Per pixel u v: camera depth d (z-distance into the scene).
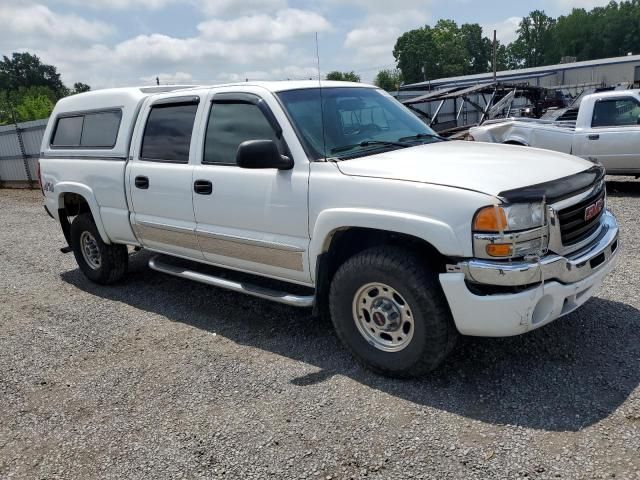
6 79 109.31
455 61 100.69
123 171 5.11
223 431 3.18
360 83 4.91
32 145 17.25
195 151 4.47
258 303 5.14
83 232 5.93
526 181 3.15
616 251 3.63
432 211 3.12
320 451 2.93
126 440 3.19
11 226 10.74
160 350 4.36
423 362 3.38
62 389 3.86
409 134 4.46
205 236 4.49
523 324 3.05
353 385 3.56
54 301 5.77
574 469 2.61
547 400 3.19
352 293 3.58
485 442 2.87
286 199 3.81
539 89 21.09
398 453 2.85
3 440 3.30
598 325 4.05
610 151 9.49
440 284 3.21
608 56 109.94
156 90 5.33
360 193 3.42
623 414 2.99
